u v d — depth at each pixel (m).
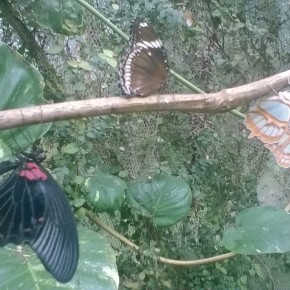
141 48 0.23
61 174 0.49
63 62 0.54
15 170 0.18
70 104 0.23
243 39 0.71
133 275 0.58
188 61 0.66
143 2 0.59
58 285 0.34
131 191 0.50
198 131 0.66
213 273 0.64
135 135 0.61
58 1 0.49
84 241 0.37
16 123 0.22
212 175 0.67
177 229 0.63
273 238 0.47
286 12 0.74
